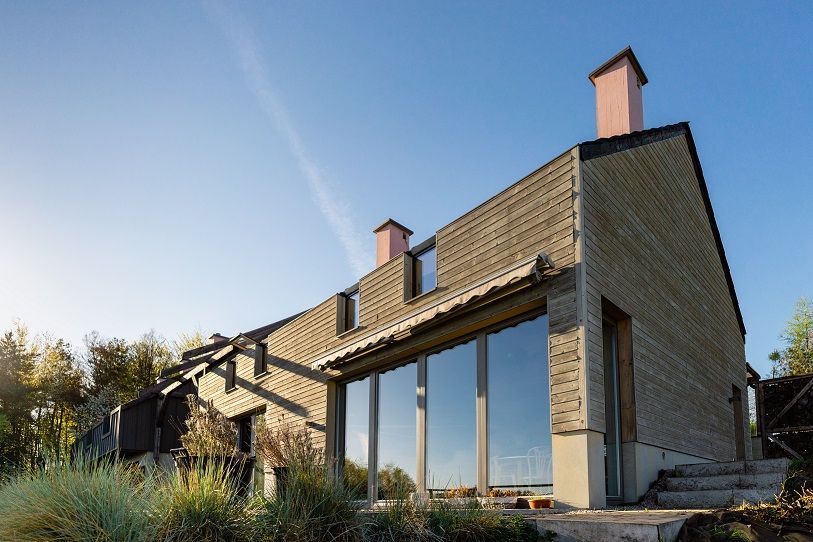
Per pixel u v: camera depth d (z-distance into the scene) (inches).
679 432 427.2
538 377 368.5
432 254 474.3
